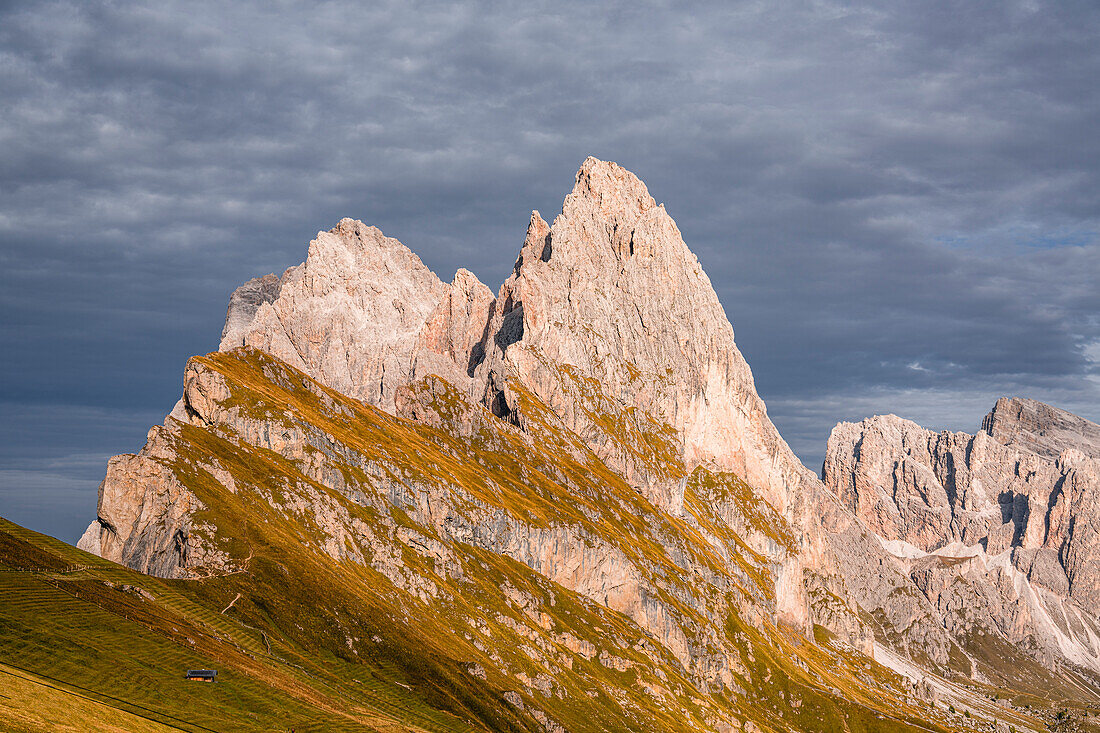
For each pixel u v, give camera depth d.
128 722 159.00
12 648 175.25
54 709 151.00
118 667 184.12
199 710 181.25
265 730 183.75
